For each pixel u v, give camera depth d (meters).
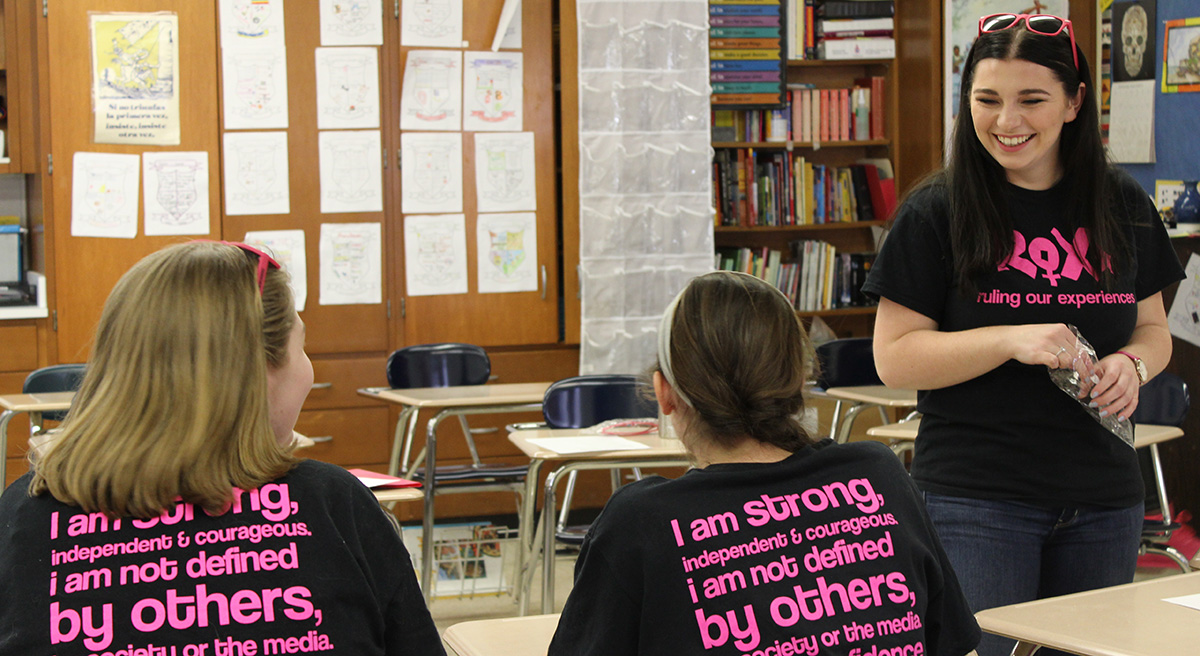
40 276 4.79
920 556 1.14
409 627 1.14
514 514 5.27
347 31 4.96
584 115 5.14
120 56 4.79
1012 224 1.72
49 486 1.04
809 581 1.06
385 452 5.11
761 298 1.16
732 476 1.10
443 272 5.11
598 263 5.19
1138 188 1.79
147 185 4.84
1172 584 1.51
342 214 5.00
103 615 0.99
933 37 5.47
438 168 5.07
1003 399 1.71
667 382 1.19
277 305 1.16
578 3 5.10
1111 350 1.75
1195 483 4.35
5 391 4.75
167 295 1.07
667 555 1.05
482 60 5.09
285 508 1.06
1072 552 1.74
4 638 0.98
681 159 5.24
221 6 4.86
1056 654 1.65
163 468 1.02
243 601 1.01
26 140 4.86
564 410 3.54
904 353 1.75
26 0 4.81
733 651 1.02
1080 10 5.09
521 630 1.47
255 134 4.91
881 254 1.82
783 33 5.62
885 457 1.19
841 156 6.11
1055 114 1.64
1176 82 4.56
